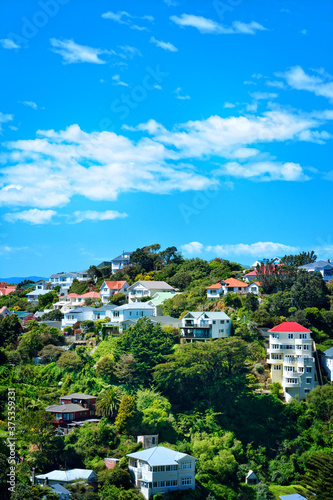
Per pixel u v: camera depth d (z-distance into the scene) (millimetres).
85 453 105125
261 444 114438
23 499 85625
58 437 106000
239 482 106500
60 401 120688
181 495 96625
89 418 116500
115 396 116500
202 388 123250
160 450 102062
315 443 112875
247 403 121312
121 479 97188
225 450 107938
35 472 99375
